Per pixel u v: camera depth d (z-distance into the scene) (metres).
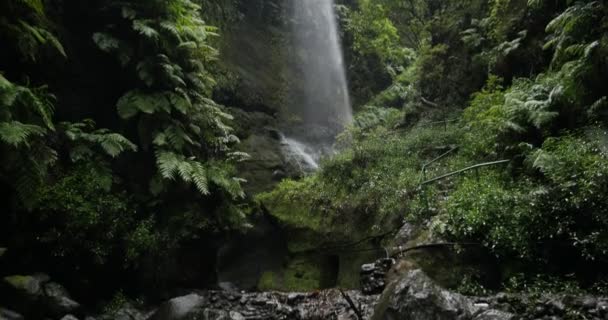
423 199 6.98
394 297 4.46
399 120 12.22
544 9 8.88
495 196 5.95
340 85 15.43
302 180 9.84
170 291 7.19
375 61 16.98
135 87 7.50
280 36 14.19
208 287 7.93
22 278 5.11
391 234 7.34
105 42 6.96
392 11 15.50
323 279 8.05
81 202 5.93
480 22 10.67
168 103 7.25
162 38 7.31
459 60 11.27
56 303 5.28
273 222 9.09
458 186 7.00
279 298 6.65
